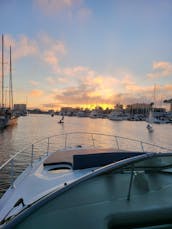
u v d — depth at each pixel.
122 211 2.61
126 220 2.61
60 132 45.12
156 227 2.68
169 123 85.38
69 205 2.27
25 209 2.16
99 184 2.54
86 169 4.73
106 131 51.09
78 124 75.69
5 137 34.34
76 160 4.80
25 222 2.03
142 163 2.95
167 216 2.75
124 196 2.72
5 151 22.52
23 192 4.46
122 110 136.38
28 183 4.81
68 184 2.40
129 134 45.44
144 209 2.68
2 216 3.82
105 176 2.62
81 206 2.34
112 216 2.53
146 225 2.65
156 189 3.01
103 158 4.89
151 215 2.70
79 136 36.81
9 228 1.97
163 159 3.14
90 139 32.59
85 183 2.44
